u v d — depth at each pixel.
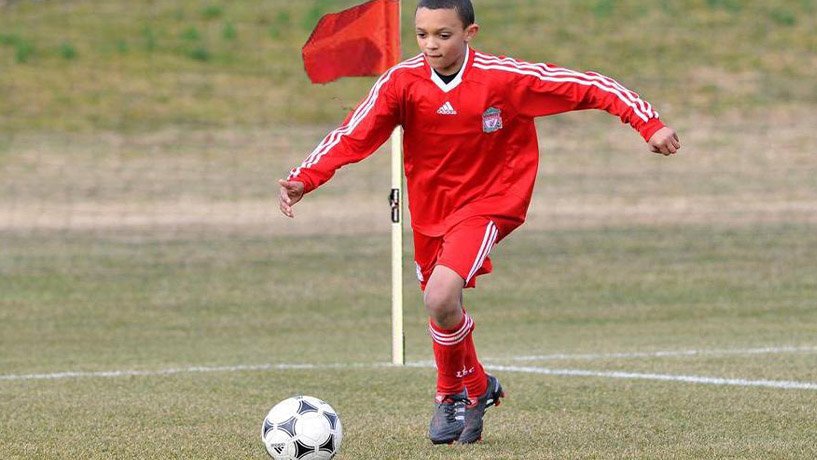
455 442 21.31
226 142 89.56
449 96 20.03
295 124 93.75
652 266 59.56
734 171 83.94
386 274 58.66
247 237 67.75
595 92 19.66
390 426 23.45
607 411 24.97
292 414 19.44
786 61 107.25
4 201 75.12
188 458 20.44
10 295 53.19
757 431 22.33
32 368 34.38
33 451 21.19
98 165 83.56
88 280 56.88
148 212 74.00
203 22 111.31
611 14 114.88
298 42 108.25
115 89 97.69
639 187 79.94
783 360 32.81
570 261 60.72
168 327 46.12
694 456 19.77
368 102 20.41
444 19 19.44
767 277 56.78
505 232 20.45
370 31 32.97
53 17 110.12
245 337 43.59
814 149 89.06
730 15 115.94
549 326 45.62
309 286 55.72
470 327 20.50
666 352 35.84
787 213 73.06
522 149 20.44
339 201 76.25
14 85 96.50
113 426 23.75
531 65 20.05
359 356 36.94
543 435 22.19
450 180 20.50
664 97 99.69
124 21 110.31
